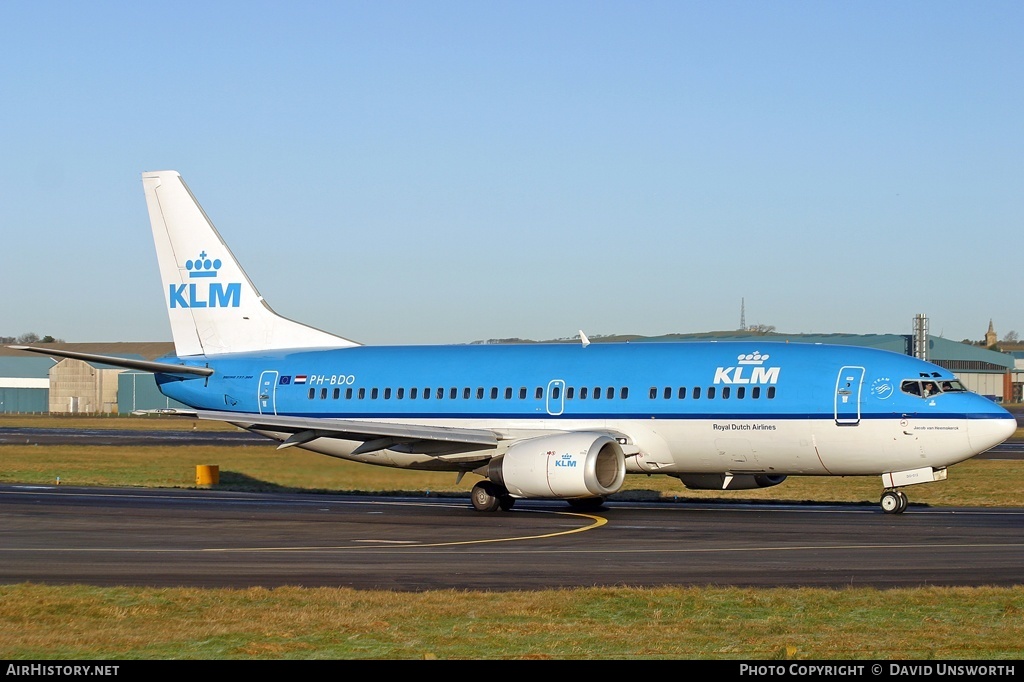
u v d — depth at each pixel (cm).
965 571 4434
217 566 4641
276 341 9112
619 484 7294
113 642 3158
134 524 6300
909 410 6825
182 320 9306
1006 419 6719
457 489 9238
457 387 8162
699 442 7344
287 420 7950
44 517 6669
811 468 7194
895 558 4806
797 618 3469
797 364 7194
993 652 3031
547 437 7256
